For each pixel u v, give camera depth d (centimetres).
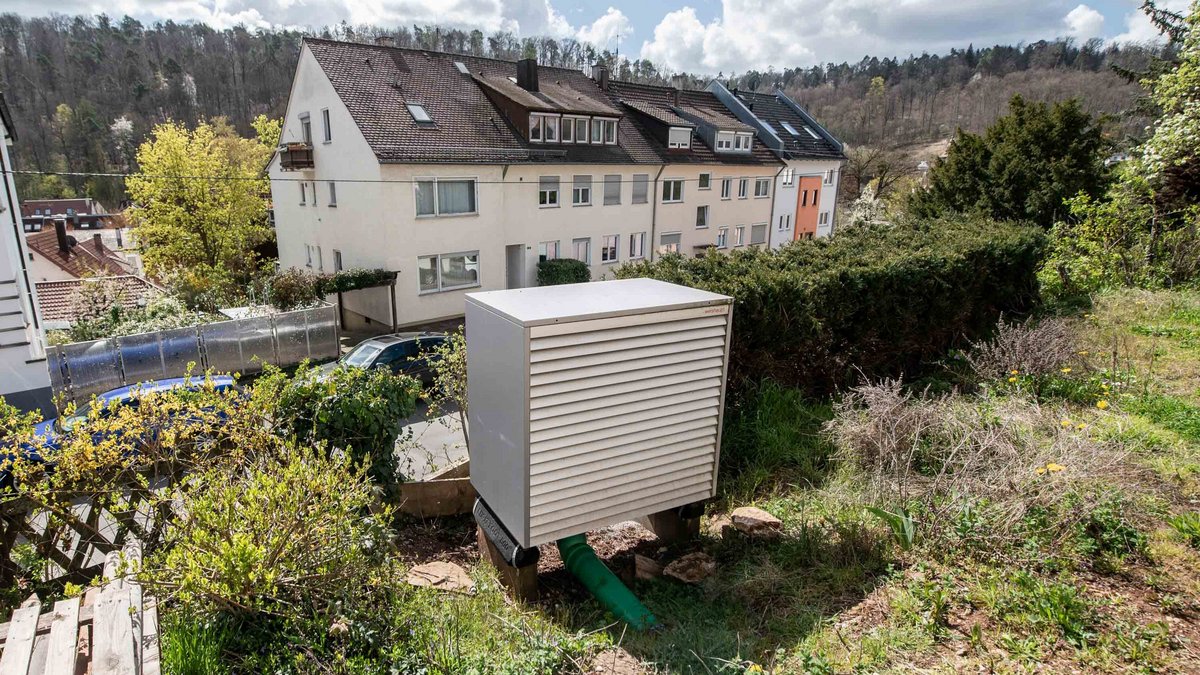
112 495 476
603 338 435
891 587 398
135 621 318
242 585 351
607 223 2445
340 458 509
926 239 964
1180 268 1075
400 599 430
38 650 301
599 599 472
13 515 485
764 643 373
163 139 2678
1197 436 563
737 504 584
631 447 469
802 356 733
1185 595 356
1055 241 1207
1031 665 313
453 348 850
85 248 3559
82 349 1338
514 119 2173
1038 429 537
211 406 532
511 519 462
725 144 2819
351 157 1953
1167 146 1099
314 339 1689
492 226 2098
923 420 542
